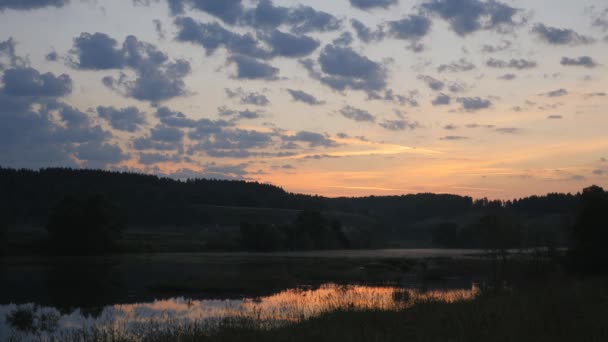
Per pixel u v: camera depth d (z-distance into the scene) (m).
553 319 15.49
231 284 44.97
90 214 92.50
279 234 127.44
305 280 52.06
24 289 43.69
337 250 143.25
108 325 25.55
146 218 192.50
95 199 95.06
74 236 91.12
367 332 15.43
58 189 198.75
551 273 29.89
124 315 29.88
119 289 43.53
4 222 89.88
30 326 26.83
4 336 24.08
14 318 29.19
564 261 47.22
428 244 187.75
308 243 138.88
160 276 54.97
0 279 51.59
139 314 30.09
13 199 177.75
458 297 28.03
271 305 32.88
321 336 15.23
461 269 63.84
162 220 192.62
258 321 21.94
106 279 51.81
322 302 32.19
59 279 51.84
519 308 17.83
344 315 19.50
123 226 102.88
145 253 102.00
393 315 18.89
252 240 124.00
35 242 92.31
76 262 75.50
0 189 183.38
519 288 26.08
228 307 32.22
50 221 92.00
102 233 94.25
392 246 174.00
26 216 166.38
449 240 171.75
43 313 31.11
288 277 51.38
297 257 96.00
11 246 89.62
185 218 197.50
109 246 96.94
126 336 20.78
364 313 19.56
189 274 57.19
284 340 15.21
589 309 17.23
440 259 79.12
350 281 51.59
